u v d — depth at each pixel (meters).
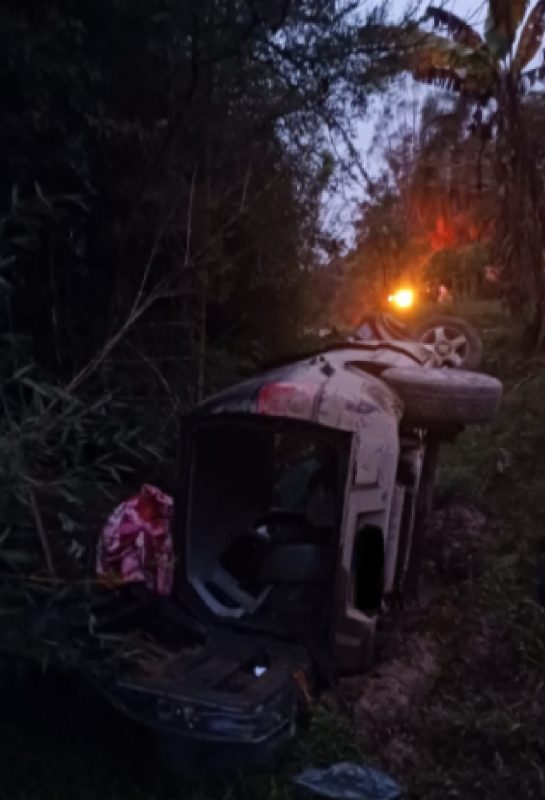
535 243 15.01
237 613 5.31
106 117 5.99
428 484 6.59
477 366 11.98
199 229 7.00
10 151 5.67
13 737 4.70
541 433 10.02
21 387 4.32
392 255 14.46
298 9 6.31
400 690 5.27
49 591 4.09
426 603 6.50
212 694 4.34
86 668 4.19
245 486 6.10
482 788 4.69
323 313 11.15
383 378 6.11
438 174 18.55
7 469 3.74
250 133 7.08
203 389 7.40
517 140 15.06
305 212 8.41
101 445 4.74
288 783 4.47
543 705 5.34
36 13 5.52
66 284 6.52
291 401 5.18
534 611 6.29
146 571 5.20
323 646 5.14
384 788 4.33
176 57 6.24
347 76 6.83
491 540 7.57
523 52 15.02
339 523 5.16
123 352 6.61
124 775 4.54
